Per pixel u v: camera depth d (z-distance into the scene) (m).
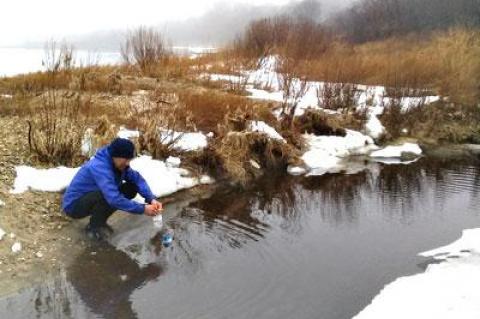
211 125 9.42
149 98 9.84
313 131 11.10
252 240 6.14
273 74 14.59
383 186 8.68
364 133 11.58
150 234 6.11
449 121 12.74
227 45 18.34
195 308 4.62
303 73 13.76
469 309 4.37
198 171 8.21
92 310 4.55
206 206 7.25
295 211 7.27
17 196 6.08
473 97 13.32
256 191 8.17
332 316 4.54
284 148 9.55
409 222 6.92
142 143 8.04
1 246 5.26
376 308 4.57
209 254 5.70
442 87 13.34
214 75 14.48
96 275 5.13
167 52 15.37
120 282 5.02
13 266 5.08
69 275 5.09
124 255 5.55
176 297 4.80
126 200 5.43
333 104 11.99
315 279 5.21
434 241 6.24
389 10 32.88
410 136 12.10
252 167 9.02
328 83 12.45
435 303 4.54
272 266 5.47
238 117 9.35
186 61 15.47
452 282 4.92
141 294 4.83
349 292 4.96
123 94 10.77
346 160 10.38
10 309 4.50
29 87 10.89
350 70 13.00
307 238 6.28
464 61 13.91
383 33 31.25
